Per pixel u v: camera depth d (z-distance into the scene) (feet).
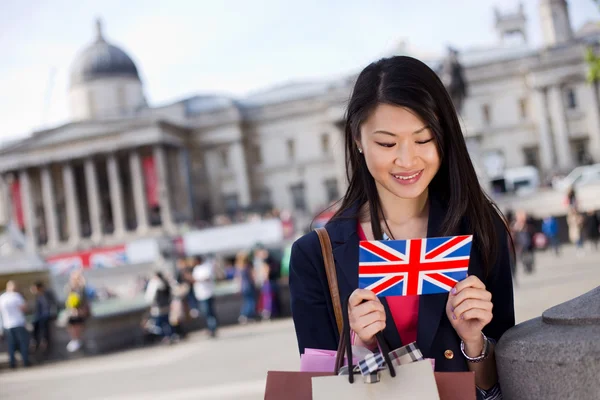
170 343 72.28
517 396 7.00
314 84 311.06
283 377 7.34
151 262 163.84
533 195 149.59
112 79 304.09
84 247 252.21
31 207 267.80
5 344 78.13
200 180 277.85
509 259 8.35
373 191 8.50
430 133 7.63
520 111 256.11
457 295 7.34
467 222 8.15
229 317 85.10
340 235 8.29
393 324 7.86
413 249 7.09
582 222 109.81
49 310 73.46
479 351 7.72
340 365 7.36
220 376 41.52
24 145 264.52
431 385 6.74
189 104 307.58
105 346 73.15
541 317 7.67
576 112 249.55
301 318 8.26
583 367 6.31
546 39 282.77
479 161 75.56
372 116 7.62
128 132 256.93
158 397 36.83
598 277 64.44
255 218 205.57
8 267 85.40
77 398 41.14
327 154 274.16
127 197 281.95
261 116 280.31
